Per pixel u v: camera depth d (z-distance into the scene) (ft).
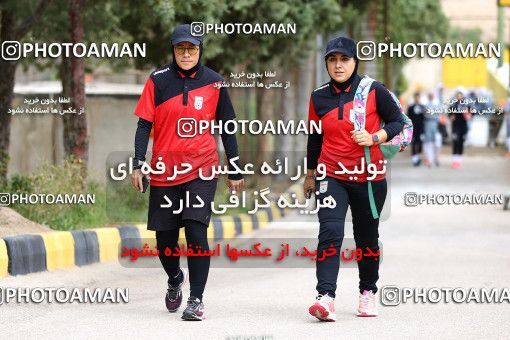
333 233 44.16
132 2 91.30
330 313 44.04
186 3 85.92
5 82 87.86
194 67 44.75
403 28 251.80
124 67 105.40
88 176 87.40
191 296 44.70
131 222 81.25
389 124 44.32
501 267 63.52
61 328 42.86
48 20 92.22
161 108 44.70
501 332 42.29
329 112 44.39
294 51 118.01
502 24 233.76
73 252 61.72
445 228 88.48
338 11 115.34
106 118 128.77
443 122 230.27
